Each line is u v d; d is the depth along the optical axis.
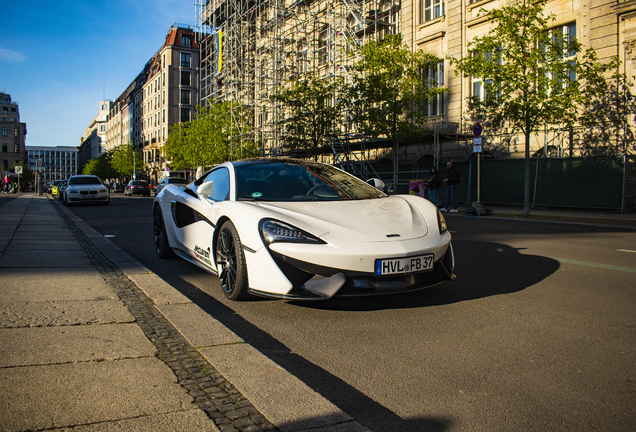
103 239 6.77
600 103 14.43
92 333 2.53
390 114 16.47
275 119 26.64
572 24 15.56
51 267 4.40
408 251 3.08
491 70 12.10
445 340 2.68
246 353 2.29
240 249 3.35
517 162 15.61
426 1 21.36
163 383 1.93
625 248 6.30
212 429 1.58
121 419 1.63
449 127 19.42
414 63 16.83
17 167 37.84
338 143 20.58
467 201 16.81
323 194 4.00
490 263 5.12
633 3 13.55
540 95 11.60
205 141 32.75
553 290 3.85
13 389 1.85
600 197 13.48
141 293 3.50
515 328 2.88
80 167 174.88
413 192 17.12
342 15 22.50
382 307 3.35
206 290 3.95
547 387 2.08
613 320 3.04
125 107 92.81
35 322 2.70
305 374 2.23
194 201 4.57
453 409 1.88
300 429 1.59
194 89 63.03
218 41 34.28
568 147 15.21
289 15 26.89
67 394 1.81
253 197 3.84
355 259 2.96
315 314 3.19
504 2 17.55
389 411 1.87
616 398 1.97
